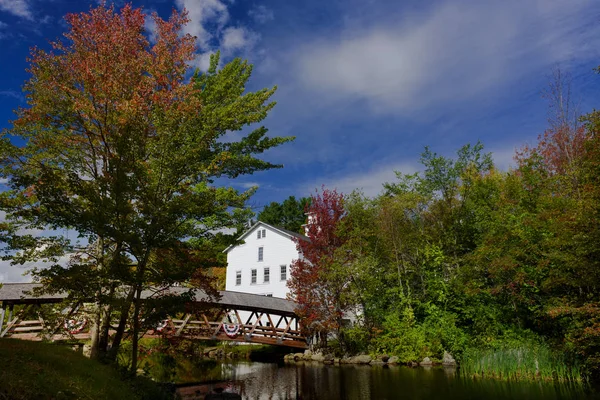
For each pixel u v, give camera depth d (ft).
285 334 103.19
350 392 53.42
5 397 19.35
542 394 46.37
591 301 53.52
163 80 42.29
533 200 82.28
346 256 94.99
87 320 43.11
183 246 41.63
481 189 101.19
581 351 54.08
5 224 39.78
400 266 104.42
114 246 44.83
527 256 70.18
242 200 48.80
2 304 65.46
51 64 42.93
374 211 108.37
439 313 88.22
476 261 80.33
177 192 45.03
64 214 34.55
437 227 107.45
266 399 49.85
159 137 42.45
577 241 50.24
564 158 84.02
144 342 70.38
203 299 45.50
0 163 41.29
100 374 30.53
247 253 142.61
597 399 42.75
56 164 45.91
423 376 65.00
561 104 78.69
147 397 35.58
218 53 55.57
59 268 34.58
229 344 117.70
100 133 44.37
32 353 27.35
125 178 36.14
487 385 53.88
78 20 41.93
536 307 71.05
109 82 40.22
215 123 46.47
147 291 71.15
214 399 47.52
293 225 207.10
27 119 42.06
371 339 92.68
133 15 44.39
